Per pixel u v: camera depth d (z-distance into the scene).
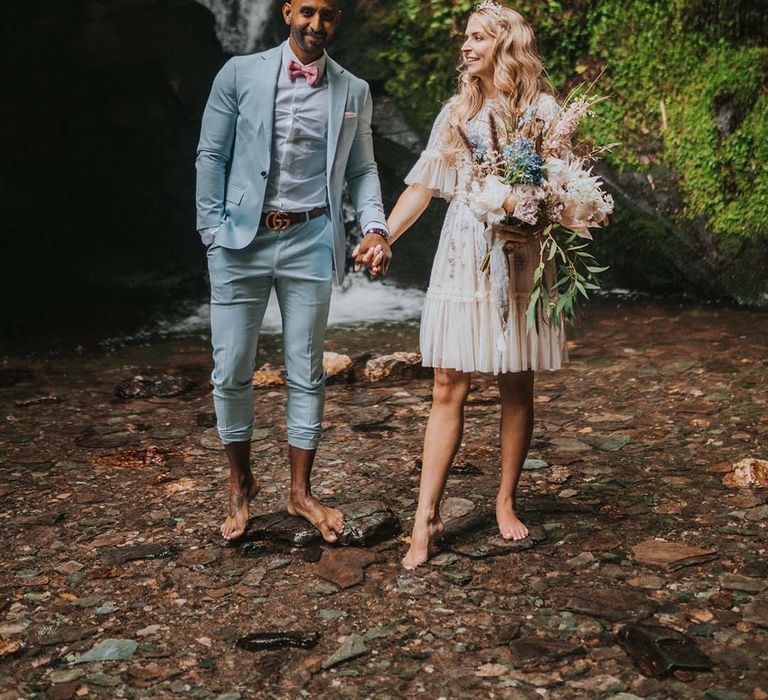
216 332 3.76
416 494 4.39
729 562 3.64
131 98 9.37
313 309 3.76
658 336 7.29
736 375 6.12
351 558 3.75
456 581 3.55
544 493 4.36
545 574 3.60
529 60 3.56
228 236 3.66
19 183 9.31
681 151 8.86
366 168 3.93
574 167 3.50
